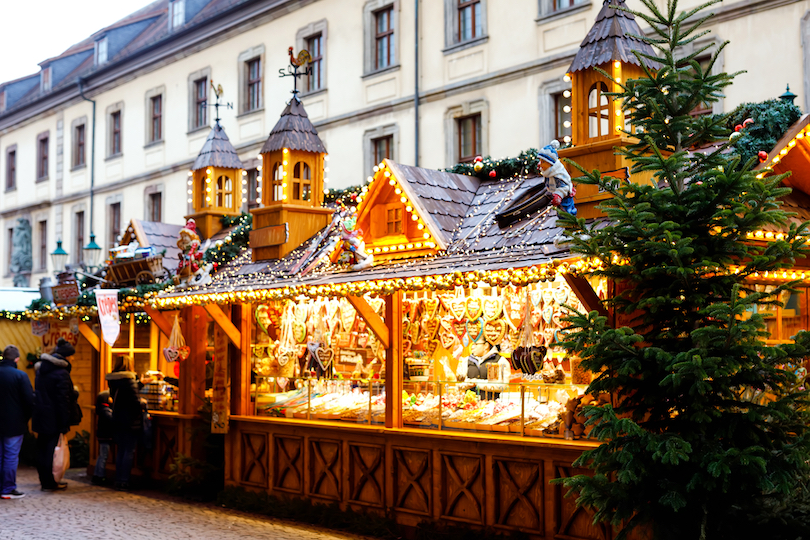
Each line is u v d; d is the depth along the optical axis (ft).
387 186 31.19
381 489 30.37
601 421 20.68
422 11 65.98
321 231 38.22
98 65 100.48
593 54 25.98
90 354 52.47
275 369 35.55
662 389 20.35
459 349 29.48
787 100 25.89
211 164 48.16
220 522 32.27
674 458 18.39
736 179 19.71
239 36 80.64
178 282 39.78
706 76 21.36
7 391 37.76
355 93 70.64
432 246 29.27
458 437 27.48
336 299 33.06
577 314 20.45
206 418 38.81
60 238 104.53
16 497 37.81
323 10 73.10
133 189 92.79
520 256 24.80
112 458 44.39
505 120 60.34
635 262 20.38
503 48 60.64
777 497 19.49
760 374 19.72
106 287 46.93
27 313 49.52
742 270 20.34
